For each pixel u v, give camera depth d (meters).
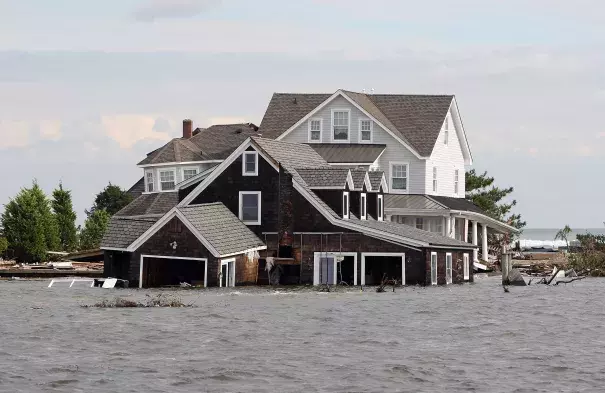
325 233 180.75
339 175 185.00
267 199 183.75
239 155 185.12
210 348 100.69
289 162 189.50
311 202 181.75
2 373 87.38
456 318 126.19
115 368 90.25
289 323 119.06
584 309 137.25
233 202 184.88
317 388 83.81
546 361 95.81
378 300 146.88
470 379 87.69
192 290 164.00
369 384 85.44
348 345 103.94
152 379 86.06
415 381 86.81
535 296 156.62
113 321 118.56
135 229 173.12
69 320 119.12
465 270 197.50
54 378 85.94
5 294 153.75
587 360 96.50
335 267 180.00
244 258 175.75
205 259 167.62
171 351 98.81
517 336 111.31
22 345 101.12
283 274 181.75
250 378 87.00
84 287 169.62
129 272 170.88
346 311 131.88
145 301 142.12
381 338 108.81
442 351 101.00
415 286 176.75
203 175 193.88
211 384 84.69
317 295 155.50
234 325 116.62
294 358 96.00
